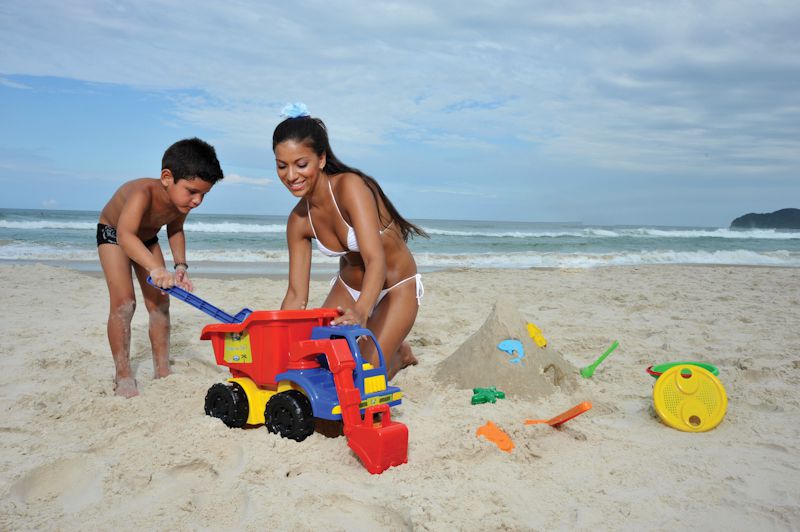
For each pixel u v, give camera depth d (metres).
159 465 2.95
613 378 4.84
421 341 6.04
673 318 7.61
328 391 3.16
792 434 3.62
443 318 7.49
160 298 4.57
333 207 3.89
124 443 3.22
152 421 3.43
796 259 20.86
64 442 3.26
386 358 4.15
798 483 2.95
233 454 3.12
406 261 4.27
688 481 2.96
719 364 5.26
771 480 2.98
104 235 4.23
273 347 3.29
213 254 17.66
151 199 4.12
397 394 3.26
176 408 3.71
